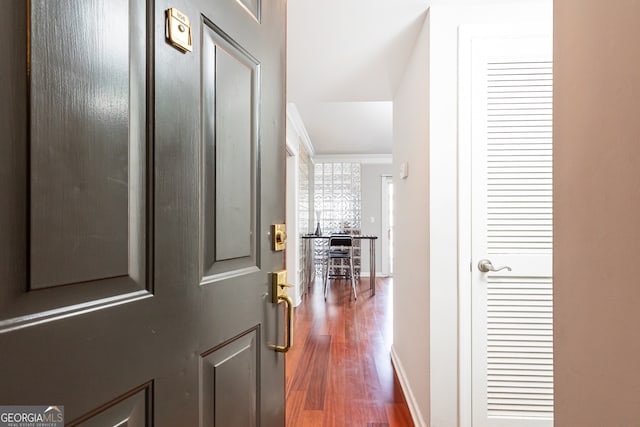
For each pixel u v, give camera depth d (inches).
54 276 15.6
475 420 63.9
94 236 17.6
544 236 64.3
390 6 66.0
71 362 16.3
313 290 219.9
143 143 20.7
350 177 270.1
